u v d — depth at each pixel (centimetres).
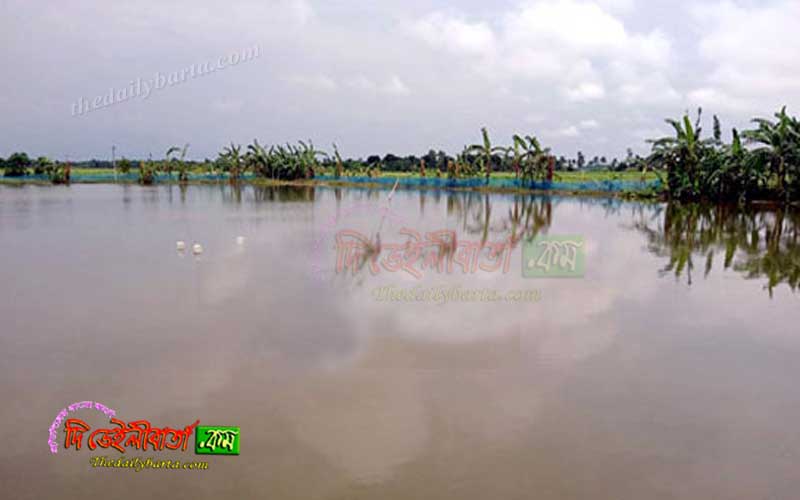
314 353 648
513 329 736
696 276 1052
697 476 412
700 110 2727
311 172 5569
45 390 552
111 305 848
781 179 2503
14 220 1953
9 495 391
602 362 627
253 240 1458
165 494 392
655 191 2928
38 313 807
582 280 1012
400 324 754
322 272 1067
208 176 5588
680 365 619
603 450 445
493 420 493
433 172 5141
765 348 673
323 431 473
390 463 426
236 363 618
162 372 595
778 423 492
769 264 1169
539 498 384
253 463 428
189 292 922
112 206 2570
